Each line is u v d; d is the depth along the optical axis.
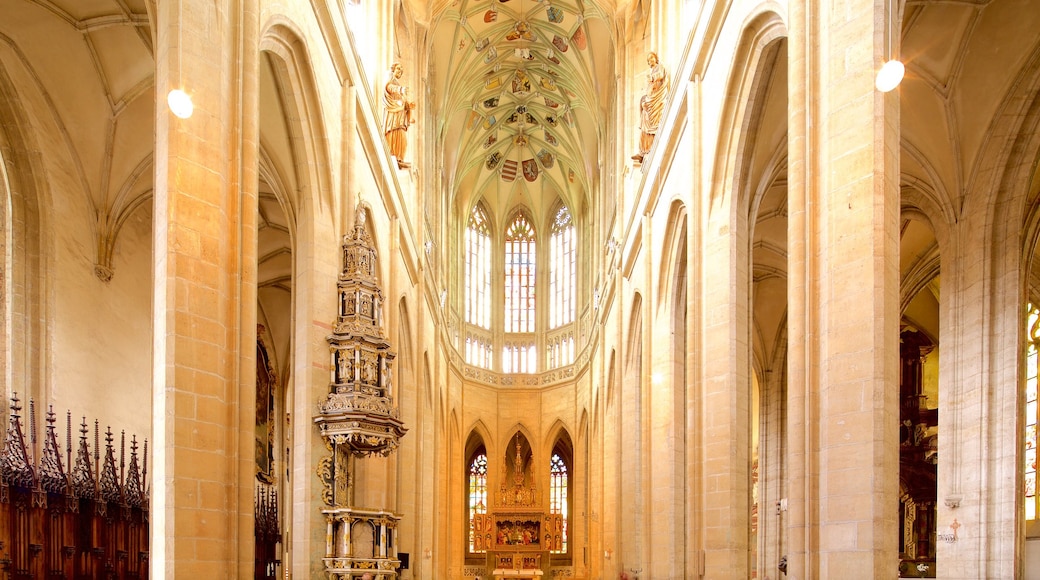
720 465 17.38
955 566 18.38
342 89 19.70
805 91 12.16
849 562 10.58
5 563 13.14
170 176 11.37
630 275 30.98
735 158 17.70
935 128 18.77
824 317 11.42
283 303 30.72
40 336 17.23
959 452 18.77
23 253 17.27
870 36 11.06
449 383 45.91
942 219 19.50
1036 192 18.95
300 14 16.31
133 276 20.56
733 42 16.69
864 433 10.54
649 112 25.55
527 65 45.03
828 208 11.50
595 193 46.34
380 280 23.86
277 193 18.78
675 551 21.55
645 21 31.83
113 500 15.84
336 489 17.80
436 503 37.72
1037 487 22.58
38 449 16.66
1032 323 23.84
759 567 32.53
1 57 16.80
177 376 11.06
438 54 39.56
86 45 17.56
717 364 17.75
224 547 11.61
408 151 30.83
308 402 17.58
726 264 17.81
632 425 31.20
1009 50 17.11
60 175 18.17
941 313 19.45
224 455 11.78
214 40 12.20
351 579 17.28
